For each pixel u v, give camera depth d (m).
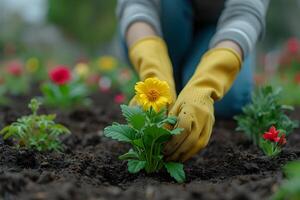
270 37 7.02
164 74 1.12
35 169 1.06
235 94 1.52
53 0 6.68
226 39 1.13
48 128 1.21
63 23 6.72
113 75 3.08
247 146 1.32
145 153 1.04
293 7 6.95
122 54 1.63
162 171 1.06
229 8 1.21
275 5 6.92
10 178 0.90
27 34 7.07
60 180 0.95
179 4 1.51
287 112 1.86
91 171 1.06
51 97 1.98
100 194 0.89
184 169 1.11
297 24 6.93
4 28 7.16
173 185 0.99
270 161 1.08
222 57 1.09
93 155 1.17
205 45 1.56
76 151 1.25
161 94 0.99
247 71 1.55
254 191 0.89
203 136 1.02
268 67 3.16
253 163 1.08
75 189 0.89
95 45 6.77
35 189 0.88
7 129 1.17
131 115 1.00
